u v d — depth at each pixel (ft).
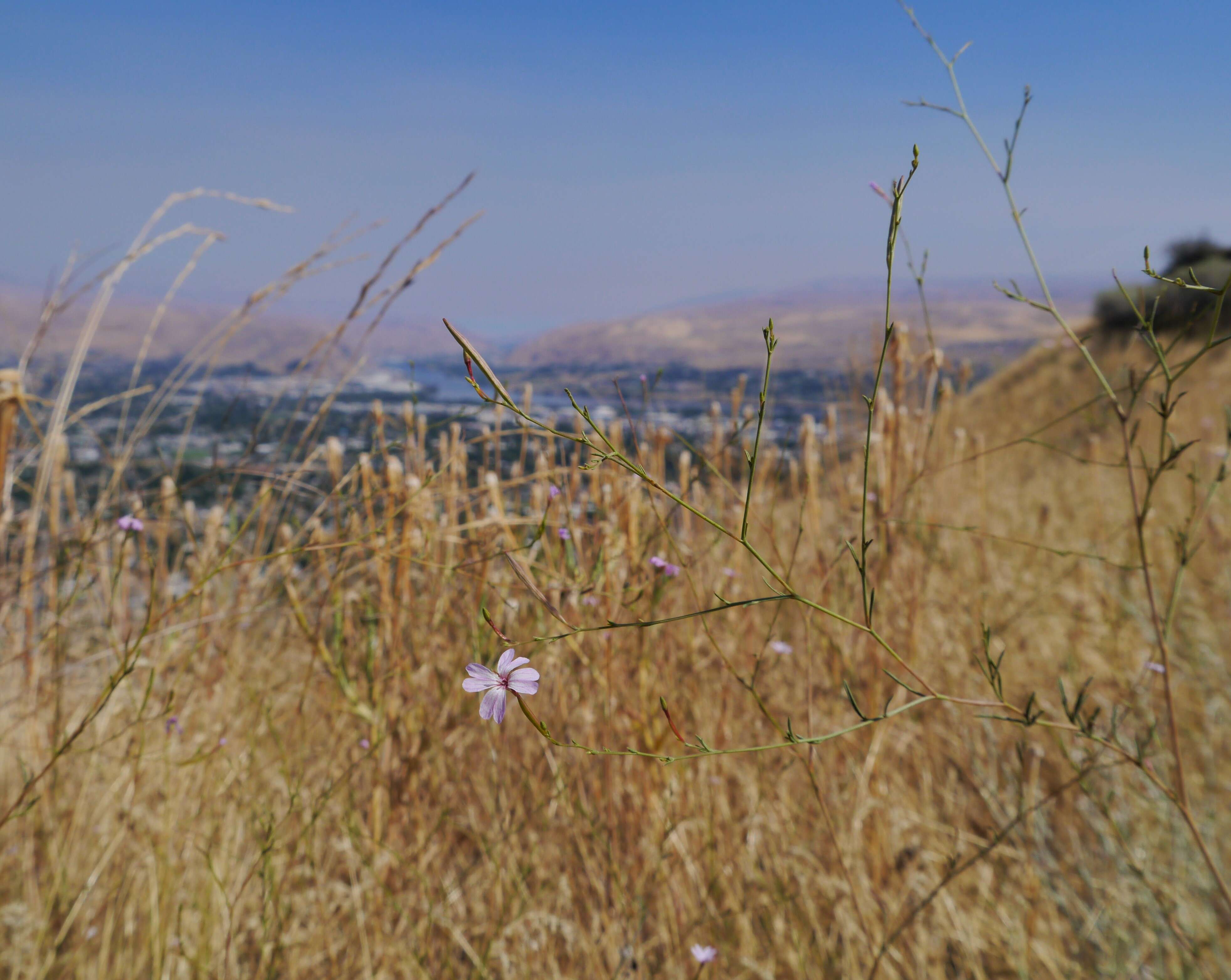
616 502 6.48
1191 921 5.34
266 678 7.23
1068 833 6.64
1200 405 18.78
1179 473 11.93
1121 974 5.09
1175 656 8.71
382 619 6.77
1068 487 14.64
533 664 6.57
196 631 6.91
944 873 5.90
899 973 5.47
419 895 6.20
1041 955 5.29
